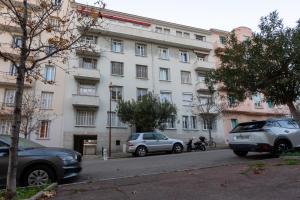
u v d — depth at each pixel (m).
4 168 7.76
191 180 7.50
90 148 30.52
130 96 33.38
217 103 35.31
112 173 9.90
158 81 35.41
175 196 6.06
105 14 36.38
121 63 34.19
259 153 14.32
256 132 11.47
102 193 6.57
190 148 26.91
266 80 11.31
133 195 6.28
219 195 5.96
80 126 30.30
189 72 37.69
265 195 5.79
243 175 7.71
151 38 35.97
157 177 8.18
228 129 37.66
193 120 35.97
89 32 8.08
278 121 11.97
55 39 7.61
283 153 11.23
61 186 7.53
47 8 7.68
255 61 11.31
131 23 37.66
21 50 6.80
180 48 38.12
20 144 8.35
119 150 31.28
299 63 10.92
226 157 13.26
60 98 30.17
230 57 12.13
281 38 11.16
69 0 10.69
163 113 29.22
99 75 31.59
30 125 27.05
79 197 6.30
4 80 28.38
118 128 31.89
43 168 8.01
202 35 41.44
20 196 6.35
